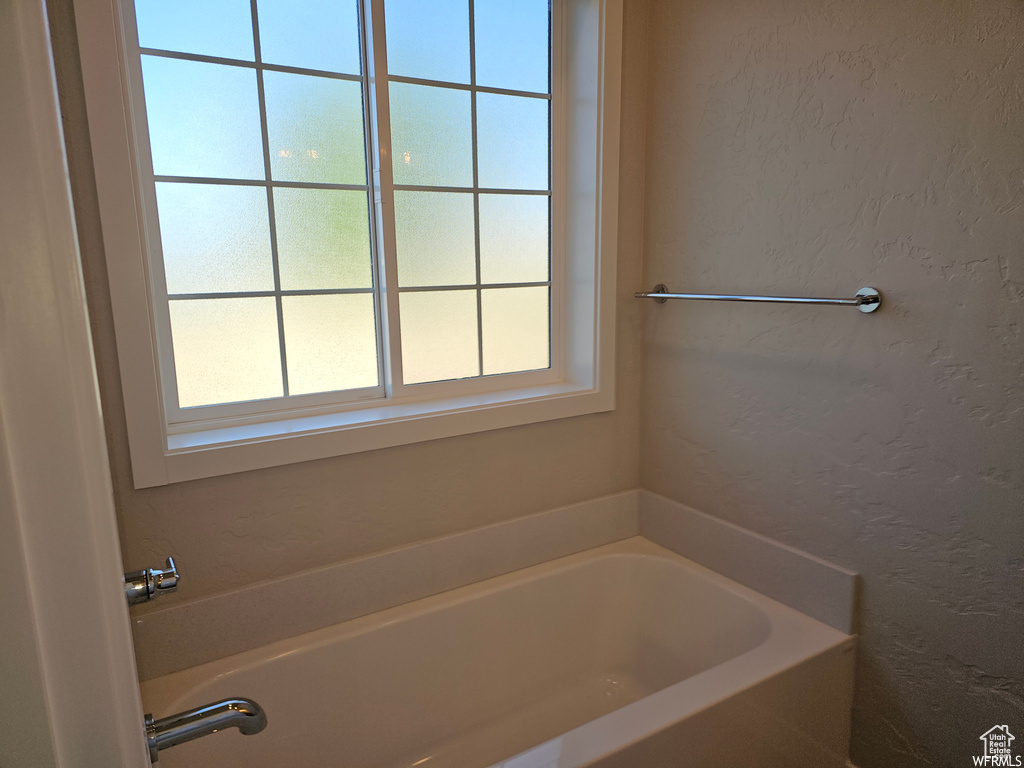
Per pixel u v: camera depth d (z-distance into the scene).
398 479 1.79
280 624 1.65
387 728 1.75
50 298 0.28
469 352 2.05
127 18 1.44
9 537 0.27
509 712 1.95
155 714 1.39
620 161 2.01
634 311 2.15
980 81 1.29
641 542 2.22
